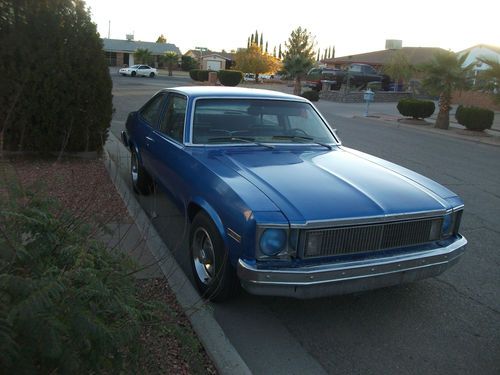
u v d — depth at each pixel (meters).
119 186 6.18
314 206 3.29
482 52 34.75
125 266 2.67
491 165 11.85
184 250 4.88
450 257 3.68
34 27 7.08
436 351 3.42
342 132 16.33
